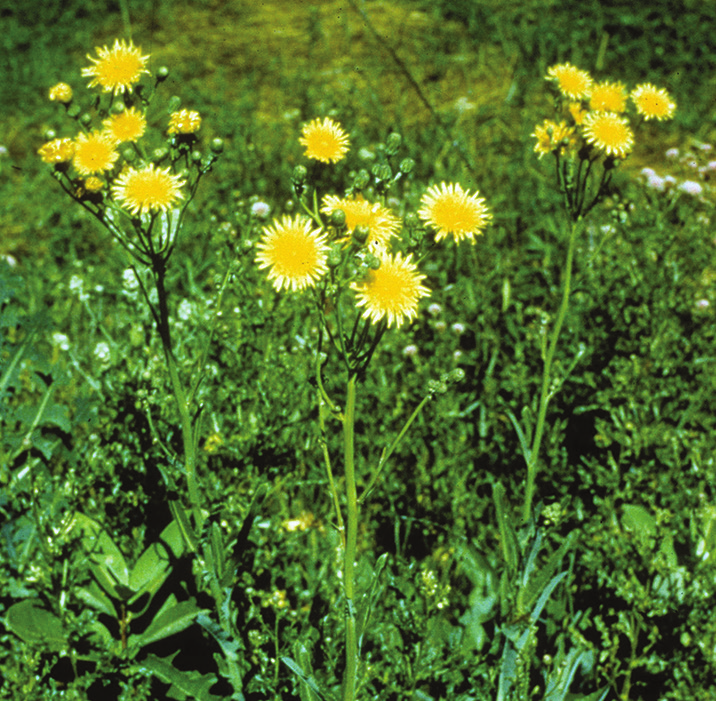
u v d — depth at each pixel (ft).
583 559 7.88
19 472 8.05
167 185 5.54
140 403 7.36
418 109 17.49
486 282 11.51
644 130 17.10
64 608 6.60
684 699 6.81
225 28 21.90
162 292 5.83
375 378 10.05
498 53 19.74
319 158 5.48
